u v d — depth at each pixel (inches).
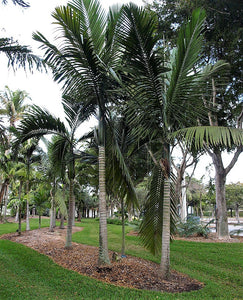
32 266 239.5
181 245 395.5
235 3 322.3
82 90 223.1
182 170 537.6
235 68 400.8
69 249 323.9
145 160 288.7
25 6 204.2
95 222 1131.9
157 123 215.3
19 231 518.9
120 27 174.6
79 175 677.9
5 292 166.2
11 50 221.5
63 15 174.7
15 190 1015.6
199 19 166.9
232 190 1419.8
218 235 482.0
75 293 168.7
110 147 244.7
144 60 181.8
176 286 190.1
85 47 185.8
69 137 312.7
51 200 619.2
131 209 267.7
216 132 169.0
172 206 244.1
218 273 242.4
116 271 216.5
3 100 745.0
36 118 260.4
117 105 233.8
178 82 183.6
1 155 444.1
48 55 208.7
